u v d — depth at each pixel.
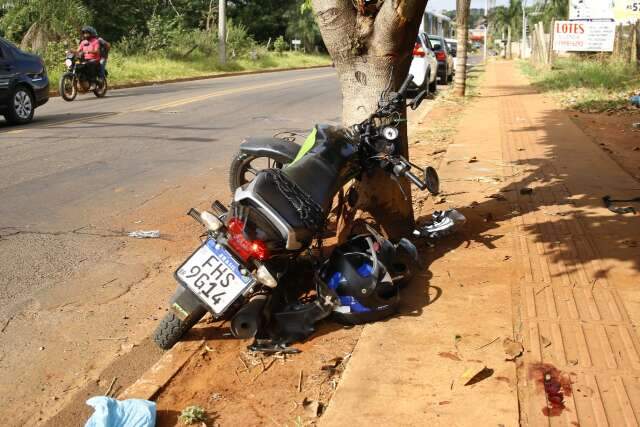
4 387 3.78
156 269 5.45
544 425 3.23
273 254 3.91
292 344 4.10
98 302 4.83
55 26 23.73
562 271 5.04
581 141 10.62
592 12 28.44
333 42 5.22
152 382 3.69
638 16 27.88
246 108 15.75
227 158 9.66
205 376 3.79
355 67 5.24
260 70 36.19
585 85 20.12
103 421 3.11
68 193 7.57
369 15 5.11
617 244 5.57
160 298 4.93
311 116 14.39
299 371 3.80
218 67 32.66
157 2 36.81
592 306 4.45
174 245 5.98
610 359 3.78
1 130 11.99
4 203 7.11
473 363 3.76
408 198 5.56
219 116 14.26
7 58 12.62
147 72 26.22
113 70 24.38
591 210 6.57
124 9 32.12
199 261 3.82
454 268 5.15
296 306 4.25
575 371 3.67
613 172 8.27
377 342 4.02
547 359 3.80
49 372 3.93
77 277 5.25
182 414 3.36
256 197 3.81
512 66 39.19
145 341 4.30
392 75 5.24
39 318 4.57
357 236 4.63
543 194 7.27
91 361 4.05
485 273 5.04
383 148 4.64
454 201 7.07
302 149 4.53
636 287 4.72
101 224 6.50
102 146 10.41
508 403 3.38
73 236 6.14
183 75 27.72
